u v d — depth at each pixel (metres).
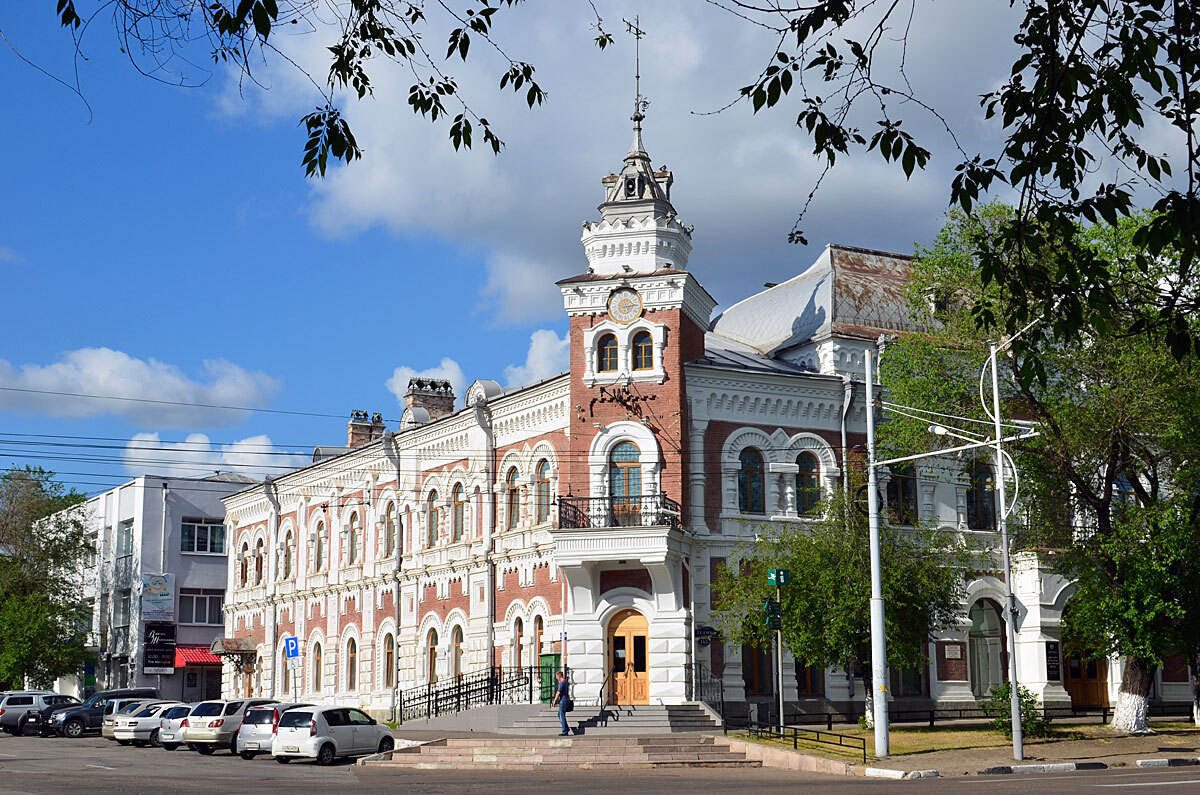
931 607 39.50
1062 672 47.75
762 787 25.30
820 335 48.78
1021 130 11.86
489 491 49.75
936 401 40.91
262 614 66.75
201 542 76.69
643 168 47.19
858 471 42.59
